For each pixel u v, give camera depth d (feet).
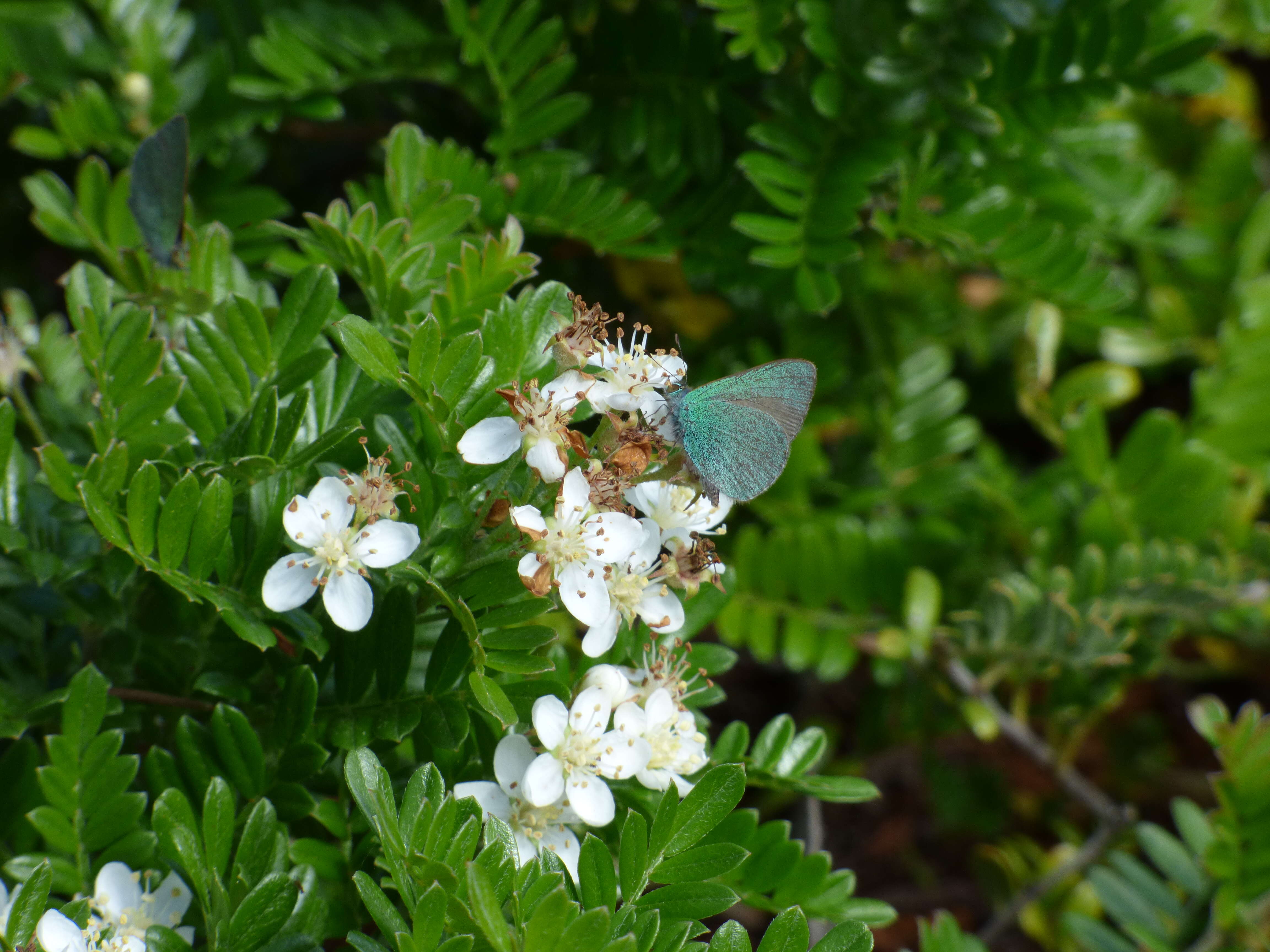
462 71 0.70
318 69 0.67
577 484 0.49
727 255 0.68
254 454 0.51
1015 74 0.67
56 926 0.47
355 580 0.50
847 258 0.62
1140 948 0.70
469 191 0.65
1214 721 0.70
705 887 0.48
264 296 0.60
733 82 0.70
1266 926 0.71
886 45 0.65
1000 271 0.69
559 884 0.46
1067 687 0.75
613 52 0.71
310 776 0.51
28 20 0.64
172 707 0.55
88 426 0.58
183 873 0.52
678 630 0.53
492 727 0.52
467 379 0.50
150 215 0.55
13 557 0.54
